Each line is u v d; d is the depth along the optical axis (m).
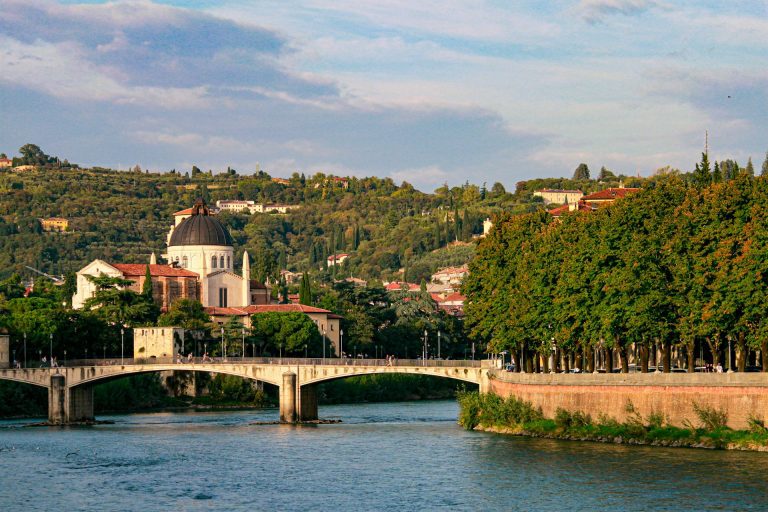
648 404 191.38
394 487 166.38
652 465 169.00
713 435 180.12
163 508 156.12
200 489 169.00
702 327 181.12
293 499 160.00
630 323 188.88
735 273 178.38
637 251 189.88
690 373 186.00
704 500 147.38
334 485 169.62
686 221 189.75
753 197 184.75
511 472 172.12
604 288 193.00
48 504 159.88
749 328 180.50
